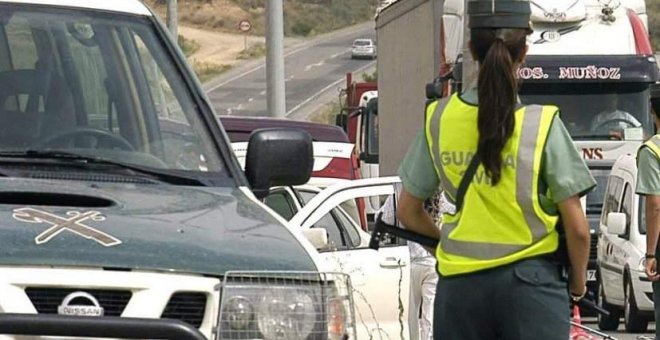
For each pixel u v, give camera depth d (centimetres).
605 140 3225
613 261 3081
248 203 966
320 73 14025
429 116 995
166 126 1043
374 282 1828
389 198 1894
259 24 16888
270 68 3597
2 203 891
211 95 12088
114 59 1075
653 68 3238
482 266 962
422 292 1805
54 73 1047
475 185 964
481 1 972
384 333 1677
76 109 1032
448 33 3338
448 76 3244
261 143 1028
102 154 1002
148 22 1126
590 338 1361
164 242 846
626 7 3359
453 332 983
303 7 18975
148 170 995
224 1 17488
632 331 3011
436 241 1027
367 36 17662
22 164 971
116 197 923
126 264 820
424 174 1004
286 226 931
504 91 955
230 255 849
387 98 4484
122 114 1041
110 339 786
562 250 965
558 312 962
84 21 1092
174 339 791
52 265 809
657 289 1644
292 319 839
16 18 1070
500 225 959
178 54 1109
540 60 3219
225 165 1029
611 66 3222
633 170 3075
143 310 809
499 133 948
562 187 946
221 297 829
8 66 1043
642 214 3014
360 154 5462
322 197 1898
